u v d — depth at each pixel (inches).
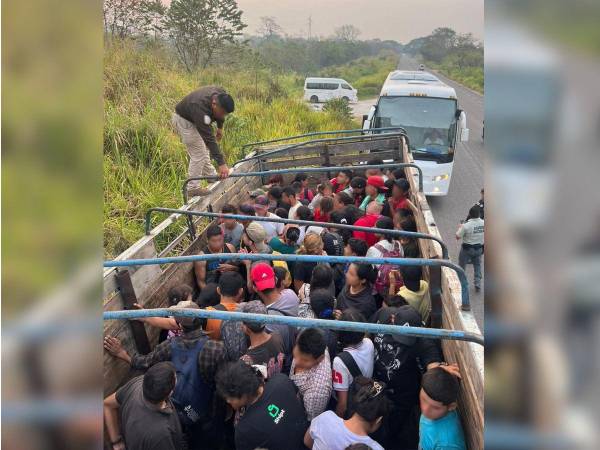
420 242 189.0
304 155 348.2
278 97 705.0
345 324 88.0
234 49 783.7
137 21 485.4
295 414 100.8
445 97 431.8
